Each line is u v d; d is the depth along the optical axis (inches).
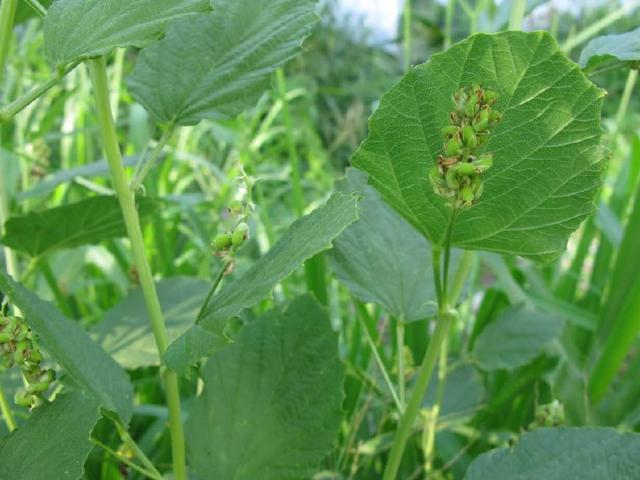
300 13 8.8
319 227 6.5
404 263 9.5
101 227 11.9
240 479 9.4
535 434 8.5
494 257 15.9
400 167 6.8
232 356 10.0
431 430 11.8
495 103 6.2
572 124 6.2
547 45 5.7
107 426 13.3
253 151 31.4
